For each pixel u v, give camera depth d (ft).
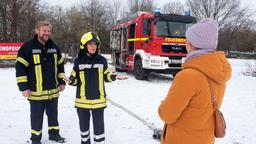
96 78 14.92
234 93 34.68
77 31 104.42
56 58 16.26
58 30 106.52
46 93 15.96
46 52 15.79
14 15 91.04
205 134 8.31
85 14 148.66
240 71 65.16
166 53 41.19
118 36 54.65
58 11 124.06
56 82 16.51
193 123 8.16
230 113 24.98
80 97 15.01
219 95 8.50
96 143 15.31
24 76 15.24
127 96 30.66
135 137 18.12
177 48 41.60
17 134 18.24
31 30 94.38
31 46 15.44
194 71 8.00
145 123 20.42
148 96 30.94
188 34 8.40
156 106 26.30
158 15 41.01
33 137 16.01
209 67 8.00
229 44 179.83
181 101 7.93
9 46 59.16
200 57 8.07
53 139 17.07
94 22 146.92
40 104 15.88
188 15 43.93
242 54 149.07
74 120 21.26
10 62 60.03
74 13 119.96
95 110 14.99
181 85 7.93
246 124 21.95
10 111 23.32
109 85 38.14
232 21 179.83
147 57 41.93
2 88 33.63
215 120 8.46
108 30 146.10
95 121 15.20
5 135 18.02
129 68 49.08
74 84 15.07
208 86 8.04
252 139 18.89
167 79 46.50
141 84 39.81
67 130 19.15
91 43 14.56
